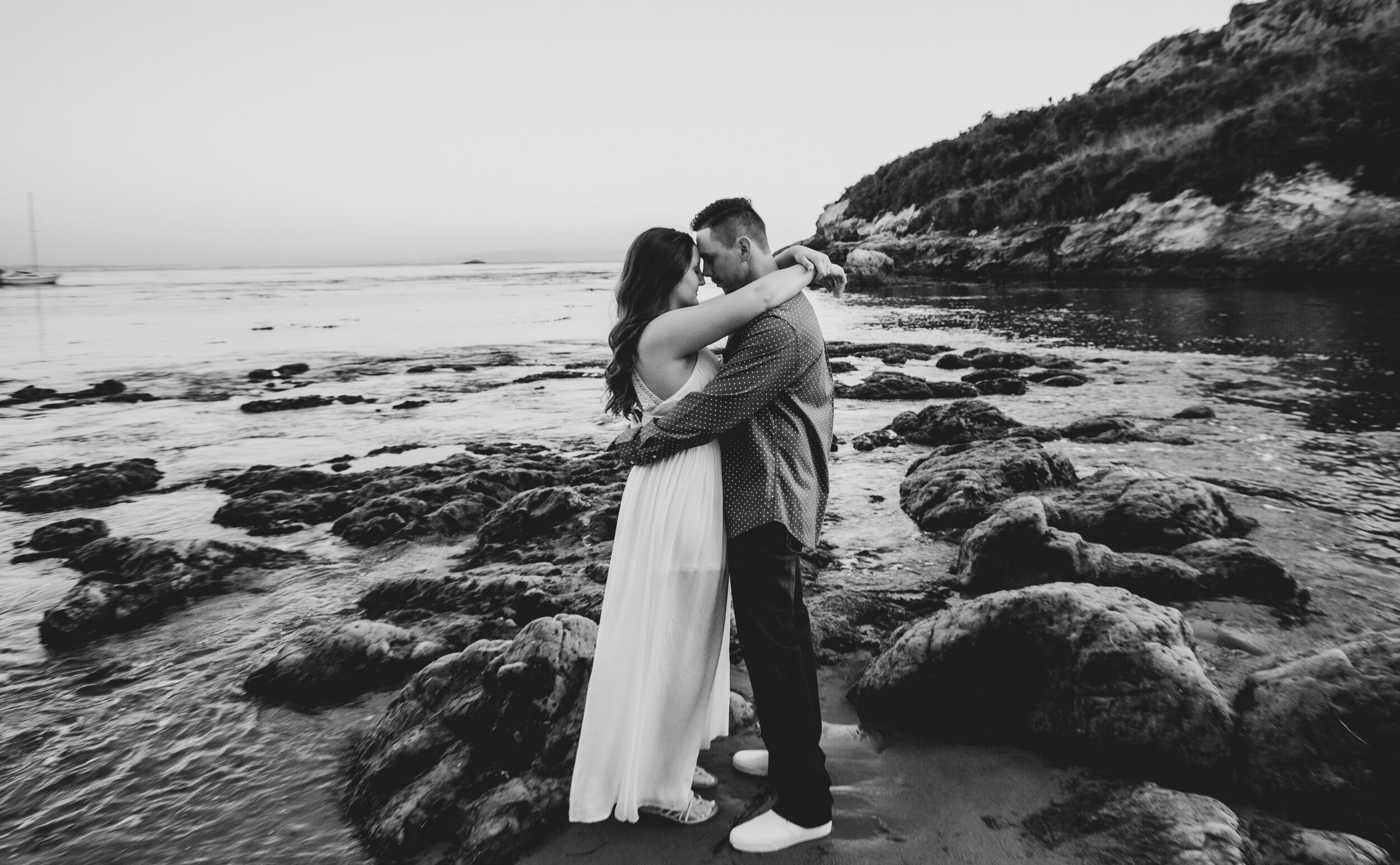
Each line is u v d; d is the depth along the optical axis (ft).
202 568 16.57
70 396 45.24
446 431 34.12
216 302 150.00
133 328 92.58
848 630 13.25
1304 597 13.65
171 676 12.71
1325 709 8.11
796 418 8.04
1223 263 88.12
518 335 79.82
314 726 11.00
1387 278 74.64
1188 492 17.04
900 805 8.46
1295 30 126.93
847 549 17.39
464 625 13.62
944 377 43.55
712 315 7.69
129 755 10.41
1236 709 8.77
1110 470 18.75
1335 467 22.77
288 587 16.53
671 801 8.29
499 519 19.07
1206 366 43.16
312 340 77.30
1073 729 9.21
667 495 8.11
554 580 15.30
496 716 9.36
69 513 23.08
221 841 8.56
